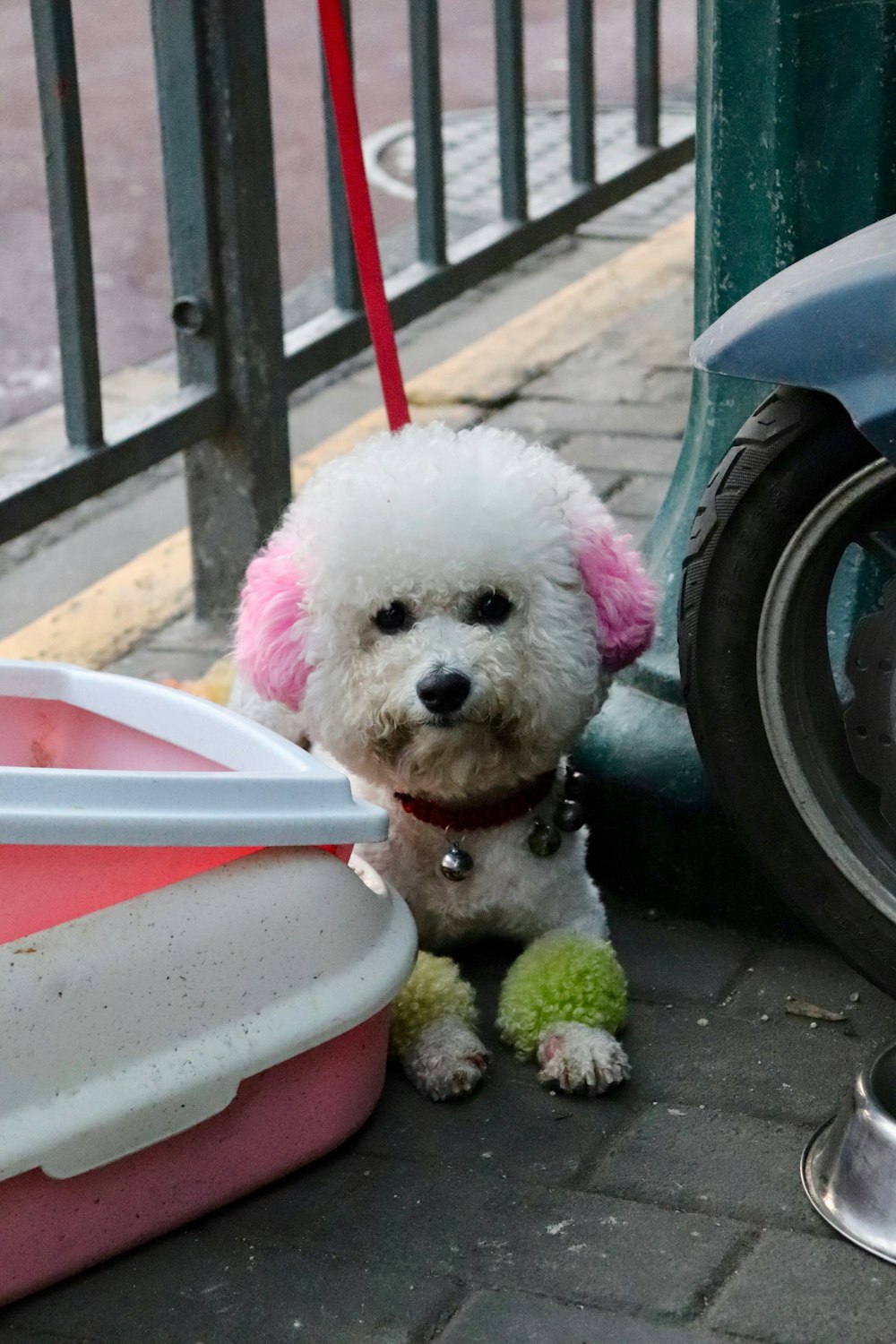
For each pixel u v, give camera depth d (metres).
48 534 3.57
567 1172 1.68
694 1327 1.47
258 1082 1.62
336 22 1.85
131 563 3.38
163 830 1.52
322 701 1.79
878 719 1.66
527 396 3.95
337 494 1.75
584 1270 1.55
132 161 6.66
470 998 1.89
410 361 4.38
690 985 2.00
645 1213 1.62
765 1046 1.88
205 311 2.76
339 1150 1.74
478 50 8.39
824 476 1.61
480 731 1.73
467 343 4.49
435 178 3.28
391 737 1.76
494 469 1.76
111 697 1.92
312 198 6.14
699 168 2.14
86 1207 1.54
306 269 5.39
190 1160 1.60
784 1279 1.52
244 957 1.57
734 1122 1.75
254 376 2.81
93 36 8.91
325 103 2.96
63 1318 1.53
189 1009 1.54
